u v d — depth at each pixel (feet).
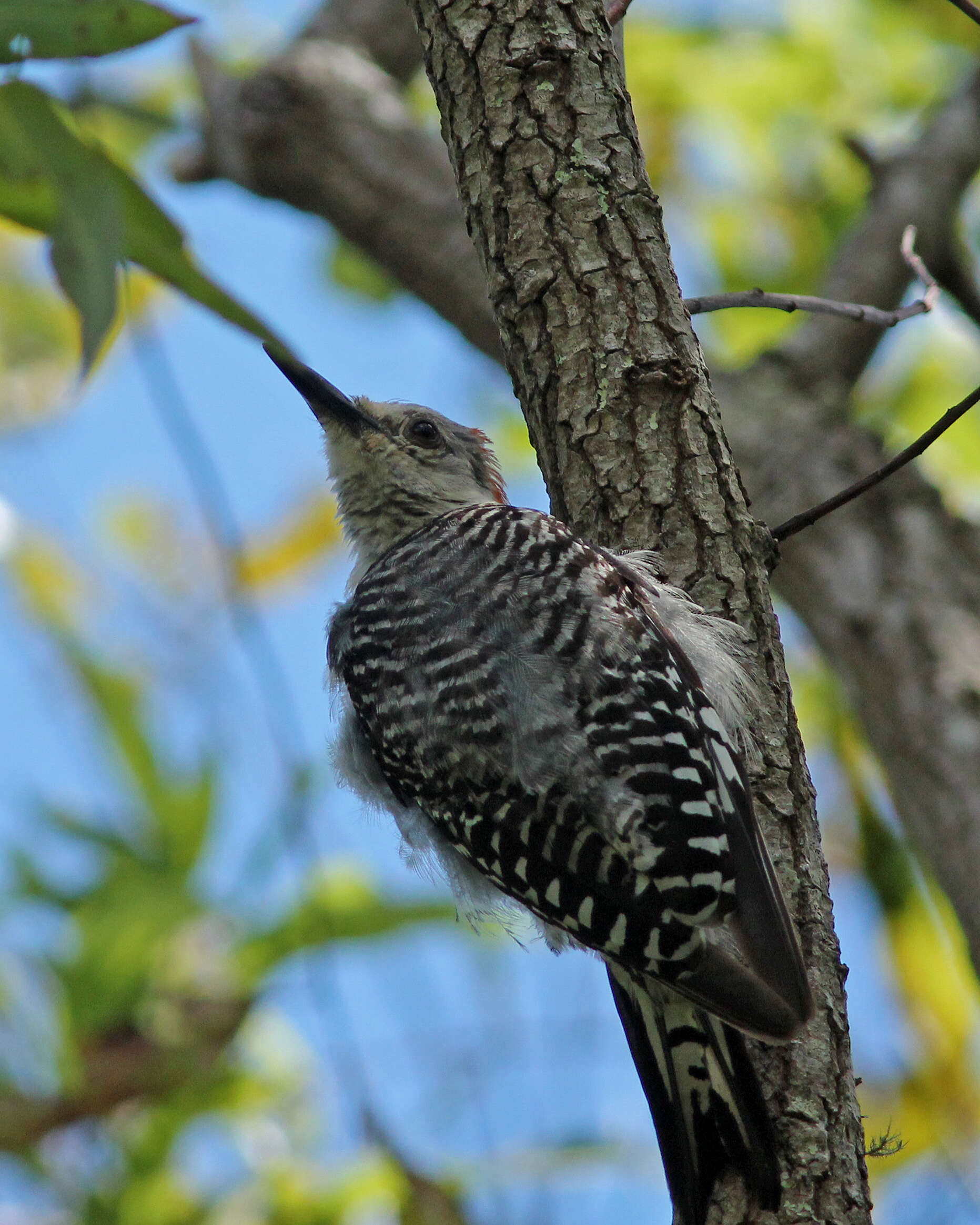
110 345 20.56
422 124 44.32
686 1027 22.71
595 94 25.52
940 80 47.93
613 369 24.62
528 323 25.17
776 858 23.06
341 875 33.81
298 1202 32.71
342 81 43.93
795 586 36.04
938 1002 37.09
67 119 20.07
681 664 24.56
